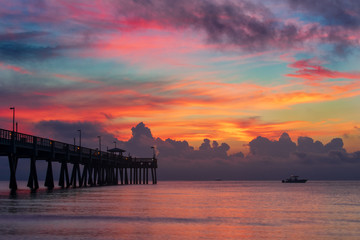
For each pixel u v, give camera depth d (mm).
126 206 46812
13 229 27797
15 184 67688
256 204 55031
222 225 32344
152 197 66750
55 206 43250
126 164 147625
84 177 106312
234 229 30312
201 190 113500
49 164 83188
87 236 26031
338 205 55094
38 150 73812
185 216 38000
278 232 29297
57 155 87438
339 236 28094
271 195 82875
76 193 70500
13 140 63781
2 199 52094
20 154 73188
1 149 64375
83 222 31953
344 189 131250
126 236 26500
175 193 86000
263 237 27203
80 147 95375
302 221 35812
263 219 36875
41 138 75000
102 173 129125
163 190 101938
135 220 34156
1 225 29328
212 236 27219
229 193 92000
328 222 35312
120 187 115312
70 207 42969
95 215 36688
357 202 61188
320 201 63656
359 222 35406
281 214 41594
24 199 52500
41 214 35750
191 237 26719
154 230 29141
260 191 108000
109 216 36312
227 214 40656
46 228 28422
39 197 56875
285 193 94188
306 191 109750
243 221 35156
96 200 54719
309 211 45500
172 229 29750
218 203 55938
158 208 45656
